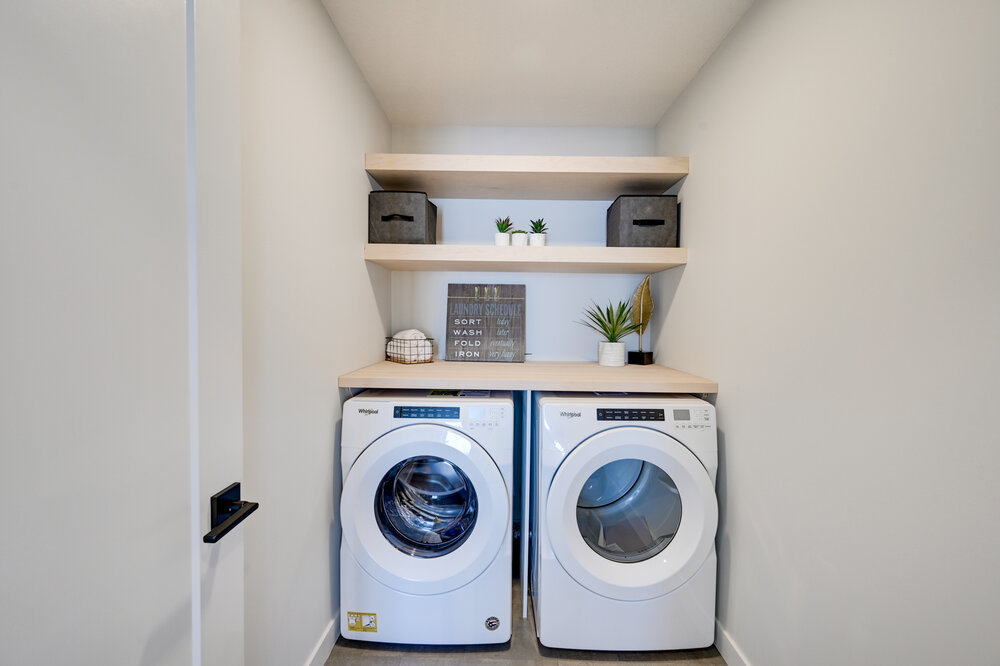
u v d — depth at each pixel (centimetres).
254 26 92
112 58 44
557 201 215
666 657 139
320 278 128
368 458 133
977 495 66
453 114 197
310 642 124
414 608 136
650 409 138
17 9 36
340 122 142
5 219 35
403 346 190
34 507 38
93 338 43
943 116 71
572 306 217
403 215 173
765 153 119
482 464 133
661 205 176
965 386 68
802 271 104
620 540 144
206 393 59
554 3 125
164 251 52
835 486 93
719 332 144
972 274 66
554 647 137
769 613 116
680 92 176
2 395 35
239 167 67
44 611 38
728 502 137
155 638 51
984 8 65
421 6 127
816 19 99
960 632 69
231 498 64
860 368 87
